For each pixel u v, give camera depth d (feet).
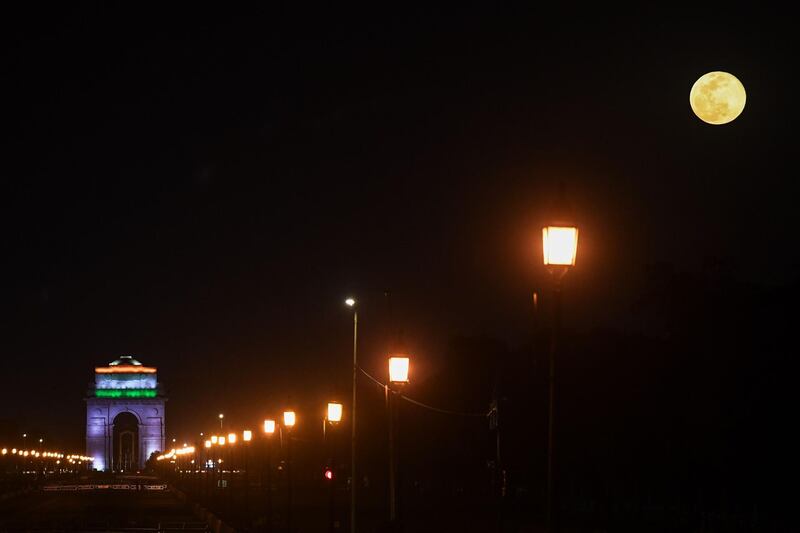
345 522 308.60
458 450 375.25
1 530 311.06
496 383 240.53
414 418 389.19
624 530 233.55
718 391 225.97
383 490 438.40
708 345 234.58
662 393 255.29
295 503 414.41
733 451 219.61
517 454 311.06
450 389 384.06
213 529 313.12
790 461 212.64
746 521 206.28
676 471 241.14
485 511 293.43
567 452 279.49
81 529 318.04
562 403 279.90
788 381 217.15
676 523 225.97
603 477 267.18
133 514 412.16
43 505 485.15
